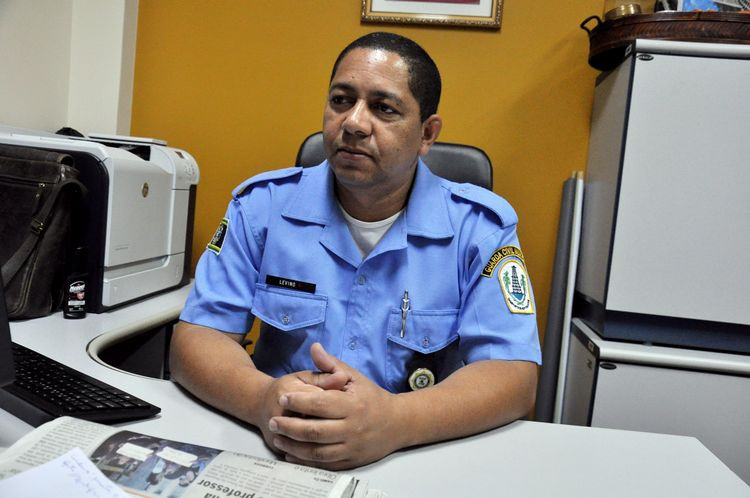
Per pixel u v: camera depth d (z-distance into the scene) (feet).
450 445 2.41
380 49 2.81
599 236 5.32
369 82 2.73
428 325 3.09
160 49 6.40
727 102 4.73
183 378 2.78
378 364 3.05
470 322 3.05
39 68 5.70
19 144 4.26
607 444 2.51
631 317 4.98
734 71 4.71
